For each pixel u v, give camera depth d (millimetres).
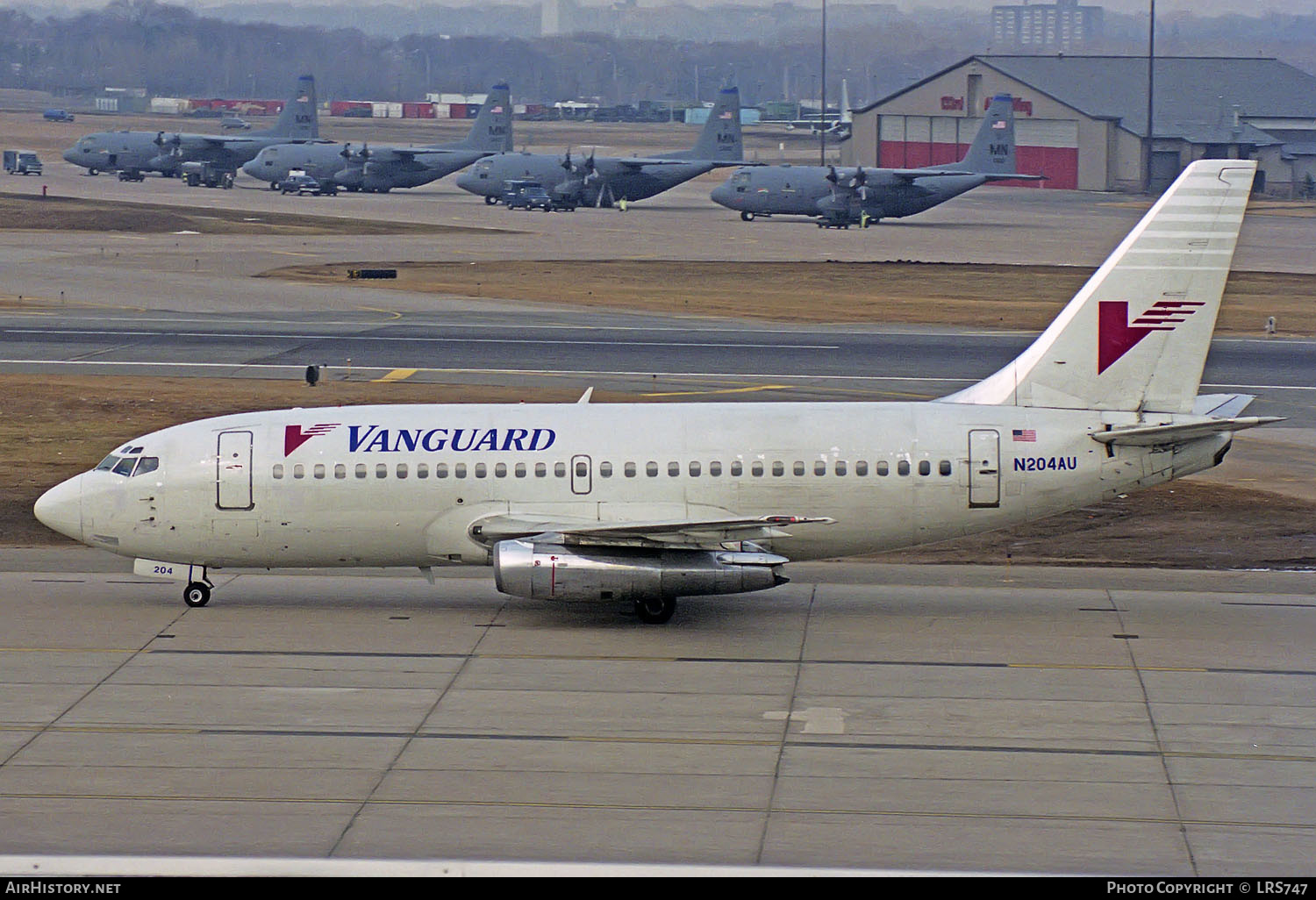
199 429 156250
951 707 125312
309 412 158125
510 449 153250
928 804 105312
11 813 102812
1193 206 150250
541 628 149000
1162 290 152000
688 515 152125
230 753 114438
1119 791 107500
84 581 166875
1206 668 135500
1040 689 129875
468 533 153125
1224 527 192750
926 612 154875
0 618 151125
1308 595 161500
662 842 98750
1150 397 154375
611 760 113438
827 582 168250
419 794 106750
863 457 151750
